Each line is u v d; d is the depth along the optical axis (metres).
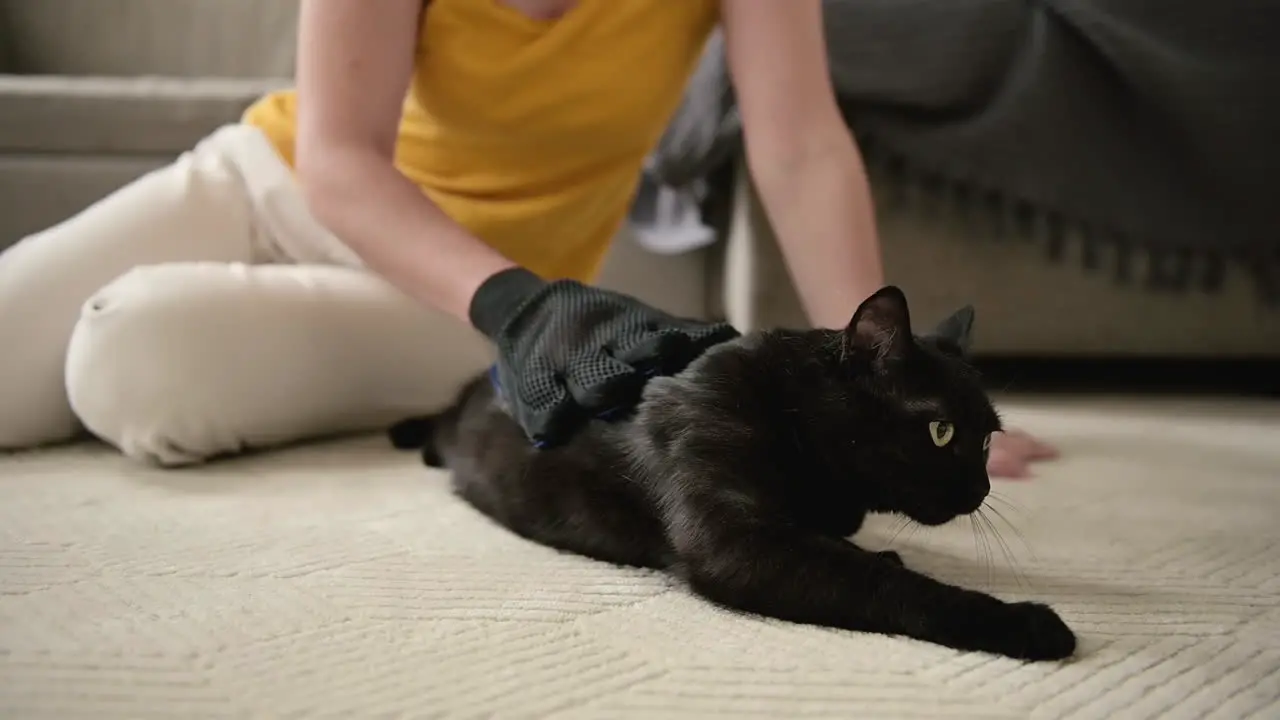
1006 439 1.45
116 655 0.71
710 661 0.73
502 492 1.07
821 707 0.65
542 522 1.02
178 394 1.30
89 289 1.43
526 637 0.77
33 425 1.42
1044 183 1.95
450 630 0.78
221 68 2.87
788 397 0.94
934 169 1.95
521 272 1.13
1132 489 1.30
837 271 1.32
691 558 0.87
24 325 1.39
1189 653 0.76
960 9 1.92
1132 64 1.90
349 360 1.46
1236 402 2.07
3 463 1.35
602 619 0.81
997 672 0.72
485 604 0.84
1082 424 1.79
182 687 0.66
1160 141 1.95
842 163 1.35
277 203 1.52
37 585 0.85
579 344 1.04
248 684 0.67
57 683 0.66
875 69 1.91
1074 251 2.01
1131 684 0.70
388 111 1.28
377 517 1.11
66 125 2.00
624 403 1.00
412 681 0.68
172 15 2.87
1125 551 1.03
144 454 1.33
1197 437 1.67
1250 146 1.93
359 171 1.20
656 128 1.55
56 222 2.03
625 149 1.55
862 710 0.65
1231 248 1.99
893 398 0.91
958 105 1.93
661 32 1.45
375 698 0.65
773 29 1.37
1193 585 0.92
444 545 1.01
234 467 1.36
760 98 1.37
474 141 1.48
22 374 1.38
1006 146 1.93
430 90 1.44
